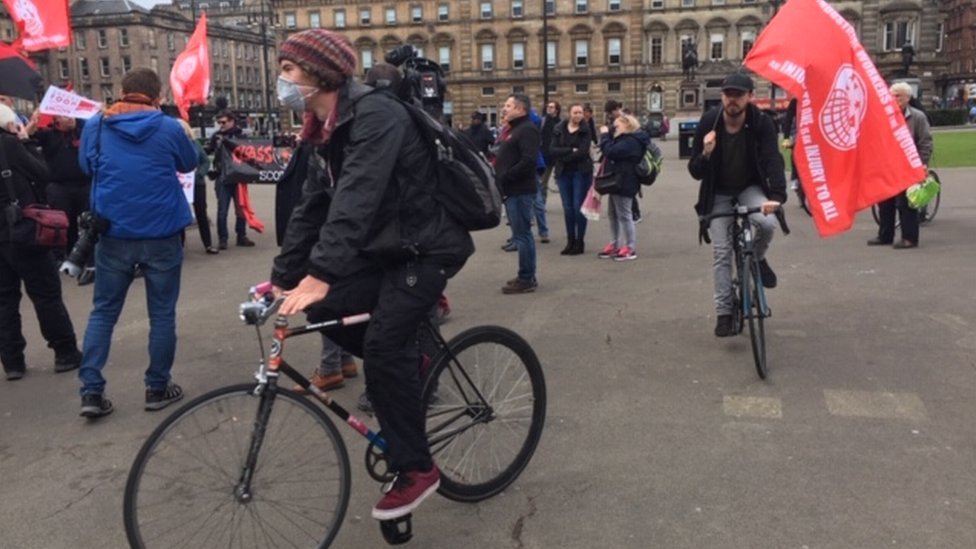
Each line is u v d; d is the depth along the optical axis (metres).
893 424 4.46
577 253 10.11
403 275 3.19
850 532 3.37
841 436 4.32
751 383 5.16
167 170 4.93
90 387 4.88
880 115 5.58
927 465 3.96
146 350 6.36
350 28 79.94
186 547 2.92
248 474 3.00
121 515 3.74
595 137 14.26
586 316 6.95
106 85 87.38
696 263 9.20
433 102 5.71
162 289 5.02
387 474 3.29
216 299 8.10
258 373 3.05
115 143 4.81
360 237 2.96
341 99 3.10
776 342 5.99
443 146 3.23
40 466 4.29
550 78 76.00
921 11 68.12
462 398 3.63
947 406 4.69
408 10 78.31
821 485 3.78
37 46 8.55
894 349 5.73
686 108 52.53
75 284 9.09
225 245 11.27
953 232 10.59
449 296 7.92
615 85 74.94
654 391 5.07
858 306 6.91
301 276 3.57
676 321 6.67
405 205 3.17
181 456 2.89
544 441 4.37
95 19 86.25
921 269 8.29
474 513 3.64
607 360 5.71
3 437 4.69
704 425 4.52
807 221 12.09
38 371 5.93
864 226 11.48
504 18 76.25
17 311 5.74
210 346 6.40
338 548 3.39
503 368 3.78
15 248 5.52
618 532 3.44
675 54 73.38
